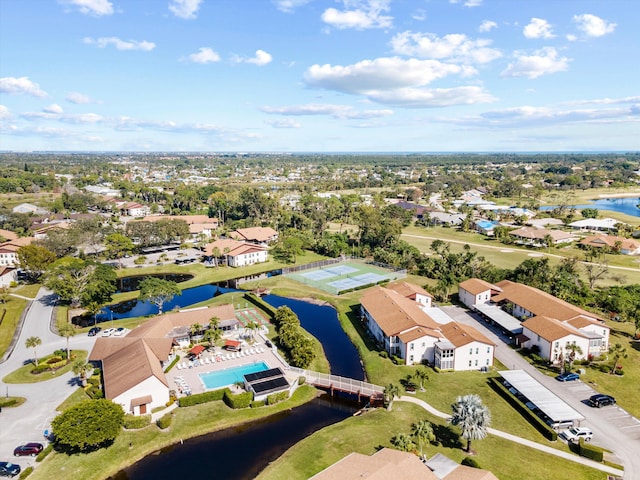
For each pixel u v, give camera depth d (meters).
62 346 87.75
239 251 151.00
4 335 93.31
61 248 145.62
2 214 191.62
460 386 73.94
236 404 67.56
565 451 57.00
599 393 70.69
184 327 90.50
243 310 109.62
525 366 80.31
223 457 57.75
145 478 53.97
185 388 71.94
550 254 163.88
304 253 171.25
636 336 92.56
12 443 58.09
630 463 54.34
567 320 88.12
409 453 49.66
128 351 75.88
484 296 108.75
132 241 175.88
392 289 113.94
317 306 115.19
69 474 53.38
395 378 76.94
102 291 109.94
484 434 54.84
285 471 53.66
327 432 61.22
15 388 71.56
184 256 162.12
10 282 126.81
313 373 77.12
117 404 59.88
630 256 159.25
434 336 82.62
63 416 55.44
